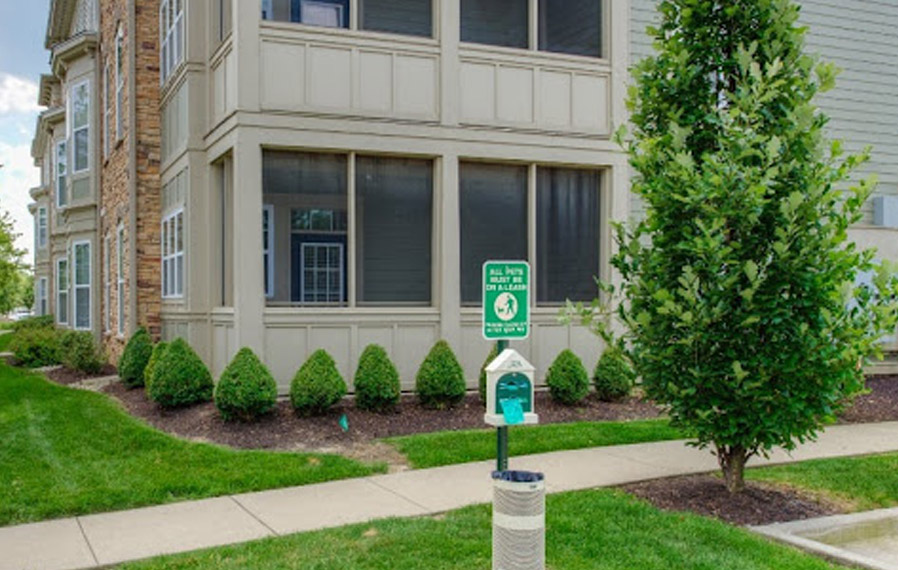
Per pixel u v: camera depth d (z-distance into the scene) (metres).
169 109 13.13
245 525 5.62
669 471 7.07
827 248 5.63
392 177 10.43
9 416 9.63
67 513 5.98
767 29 6.04
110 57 16.19
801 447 8.24
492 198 10.91
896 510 6.09
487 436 8.27
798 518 5.84
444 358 9.52
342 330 9.98
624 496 6.21
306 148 9.90
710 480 6.79
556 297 11.20
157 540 5.33
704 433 6.05
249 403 8.47
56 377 14.32
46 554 5.06
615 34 11.41
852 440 8.66
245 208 9.55
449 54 10.48
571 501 6.00
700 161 6.29
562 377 9.88
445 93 10.45
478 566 4.67
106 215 16.95
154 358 10.62
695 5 6.23
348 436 8.30
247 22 9.56
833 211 5.79
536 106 10.95
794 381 5.75
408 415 9.16
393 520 5.57
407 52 10.31
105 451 7.71
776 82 5.65
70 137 18.92
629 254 6.34
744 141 5.62
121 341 14.67
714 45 6.25
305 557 4.82
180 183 12.09
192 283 11.42
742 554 4.93
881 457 7.72
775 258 5.66
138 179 13.53
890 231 13.45
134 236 13.41
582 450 7.97
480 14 10.90
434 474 7.00
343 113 9.96
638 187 6.27
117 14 15.19
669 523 5.49
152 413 9.55
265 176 9.86
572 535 5.22
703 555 4.87
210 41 11.23
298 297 10.00
